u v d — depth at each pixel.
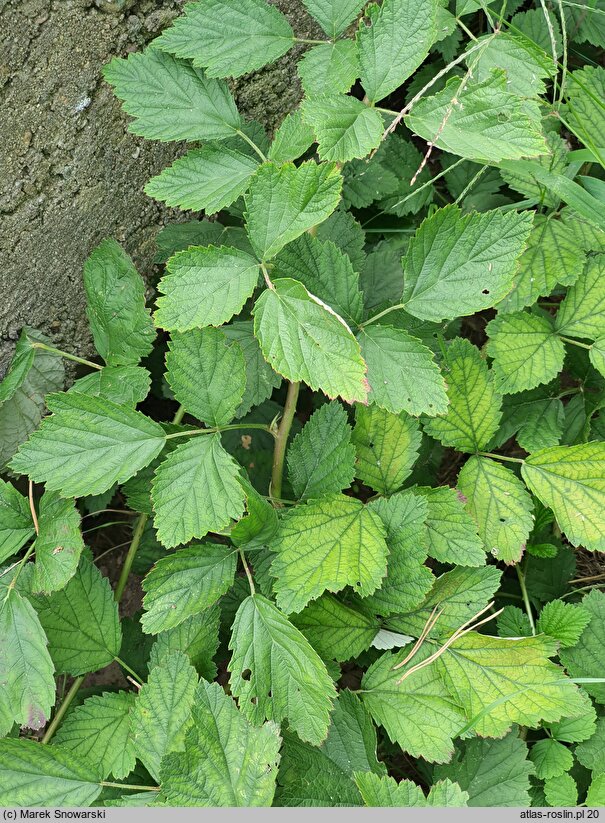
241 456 0.59
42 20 0.48
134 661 0.56
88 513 0.63
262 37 0.49
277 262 0.50
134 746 0.49
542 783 0.54
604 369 0.53
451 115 0.46
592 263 0.54
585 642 0.53
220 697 0.48
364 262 0.58
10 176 0.50
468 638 0.51
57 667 0.51
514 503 0.52
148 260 0.58
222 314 0.46
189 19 0.49
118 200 0.54
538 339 0.54
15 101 0.49
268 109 0.58
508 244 0.47
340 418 0.52
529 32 0.61
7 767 0.48
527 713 0.50
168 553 0.59
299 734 0.47
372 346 0.49
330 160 0.45
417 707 0.51
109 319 0.53
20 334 0.55
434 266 0.48
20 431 0.55
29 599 0.51
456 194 0.63
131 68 0.49
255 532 0.49
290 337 0.45
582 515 0.51
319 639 0.52
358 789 0.50
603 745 0.52
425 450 0.59
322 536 0.50
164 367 0.62
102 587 0.52
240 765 0.47
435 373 0.48
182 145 0.55
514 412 0.56
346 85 0.48
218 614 0.52
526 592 0.56
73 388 0.53
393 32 0.46
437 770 0.52
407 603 0.51
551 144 0.56
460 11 0.53
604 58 0.65
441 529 0.51
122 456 0.49
